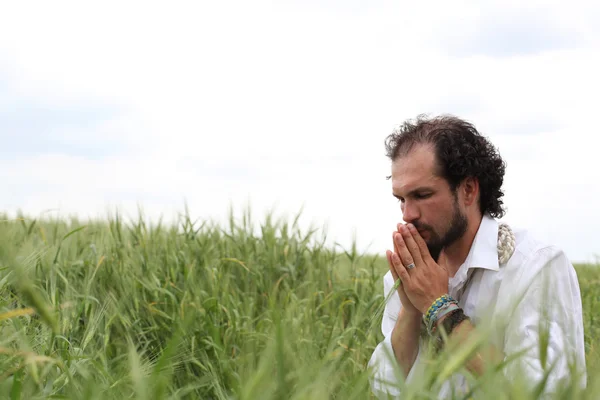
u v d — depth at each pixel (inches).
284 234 206.4
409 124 99.7
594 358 60.8
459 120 96.9
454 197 93.7
